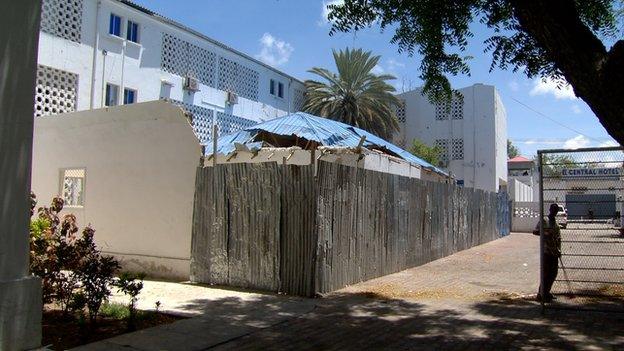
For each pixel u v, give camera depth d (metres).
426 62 7.57
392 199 12.75
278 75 34.06
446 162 36.53
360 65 34.22
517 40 7.11
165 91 24.30
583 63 4.32
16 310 4.09
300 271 9.24
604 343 6.43
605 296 9.45
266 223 9.62
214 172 10.26
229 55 28.81
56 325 6.80
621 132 4.14
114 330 6.66
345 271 10.27
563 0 4.55
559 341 6.53
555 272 9.07
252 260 9.72
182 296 8.94
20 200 4.20
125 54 22.23
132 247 11.16
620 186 9.75
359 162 12.82
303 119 15.40
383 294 9.65
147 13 23.00
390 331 6.97
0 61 4.08
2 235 4.05
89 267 6.75
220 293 9.26
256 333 6.76
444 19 7.16
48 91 19.17
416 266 14.17
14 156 4.16
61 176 12.69
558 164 8.73
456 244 18.25
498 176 36.28
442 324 7.41
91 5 20.73
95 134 12.03
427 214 15.27
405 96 38.84
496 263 15.04
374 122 34.84
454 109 36.88
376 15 7.20
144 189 11.12
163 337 6.40
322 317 7.74
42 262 6.94
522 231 33.12
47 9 19.08
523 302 9.11
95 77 20.73
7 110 4.12
